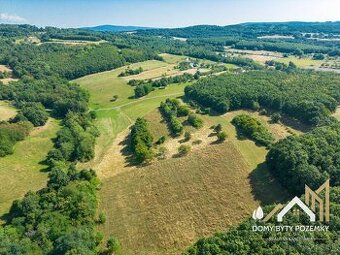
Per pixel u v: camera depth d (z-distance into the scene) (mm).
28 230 80125
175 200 91625
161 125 143125
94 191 97188
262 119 143125
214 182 97312
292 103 141500
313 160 90875
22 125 136125
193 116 141500
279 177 94062
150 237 79688
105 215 87875
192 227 81250
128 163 115812
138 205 91562
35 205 86812
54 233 76938
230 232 68125
